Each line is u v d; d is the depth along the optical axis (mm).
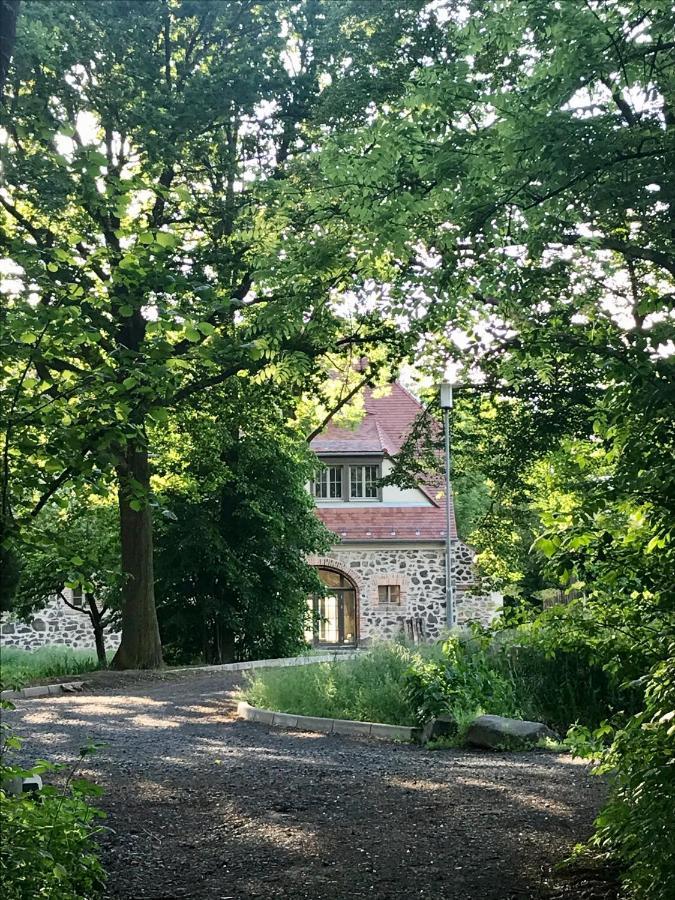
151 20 16688
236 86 16828
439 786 8273
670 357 4930
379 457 35094
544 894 5215
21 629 32125
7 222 14867
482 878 5598
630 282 12961
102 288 6215
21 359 5051
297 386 20734
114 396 5191
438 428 25594
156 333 5672
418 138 8812
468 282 9773
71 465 5059
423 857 6070
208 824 7031
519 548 23453
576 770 9047
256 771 9141
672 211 7195
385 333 19344
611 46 6668
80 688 17734
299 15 18562
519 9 7492
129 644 20219
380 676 13508
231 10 18094
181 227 18297
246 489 25578
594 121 6785
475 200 7824
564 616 5234
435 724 11258
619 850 5070
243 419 21875
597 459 5289
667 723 4383
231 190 17781
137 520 20359
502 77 9180
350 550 34375
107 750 10531
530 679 12555
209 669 21438
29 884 3742
